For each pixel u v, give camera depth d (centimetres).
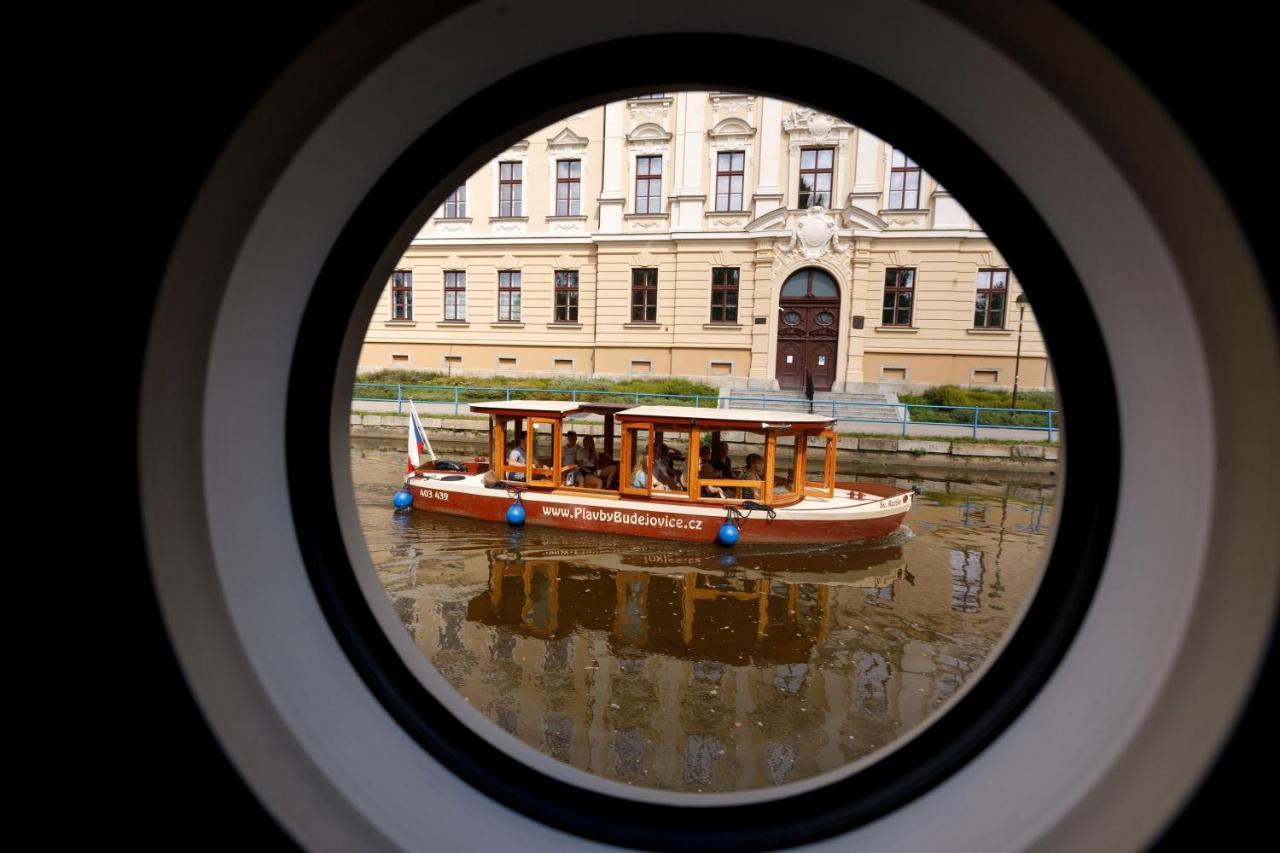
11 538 80
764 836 116
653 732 405
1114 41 75
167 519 91
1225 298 81
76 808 82
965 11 90
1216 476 85
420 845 103
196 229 89
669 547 776
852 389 1819
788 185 1834
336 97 101
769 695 454
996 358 1769
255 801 87
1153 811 79
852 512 780
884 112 129
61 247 81
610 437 923
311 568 130
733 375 1906
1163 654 91
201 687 89
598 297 1995
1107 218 99
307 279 128
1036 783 101
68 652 82
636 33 130
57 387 82
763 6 118
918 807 112
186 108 84
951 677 482
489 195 2075
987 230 126
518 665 495
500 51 124
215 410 104
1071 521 120
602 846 115
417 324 2153
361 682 128
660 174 1941
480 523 870
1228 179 74
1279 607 73
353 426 1717
